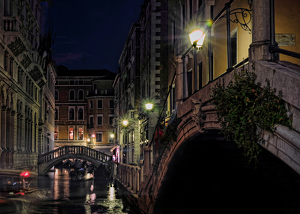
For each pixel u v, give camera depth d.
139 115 33.81
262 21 5.44
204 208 12.80
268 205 9.66
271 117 4.71
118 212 16.25
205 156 11.35
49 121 56.84
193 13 15.63
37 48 40.88
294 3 8.03
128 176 22.53
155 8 28.61
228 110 5.91
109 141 76.44
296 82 4.28
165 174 12.64
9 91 26.78
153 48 28.31
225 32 11.58
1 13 25.58
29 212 9.23
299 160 4.23
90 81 80.00
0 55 24.58
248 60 5.79
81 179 34.25
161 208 13.51
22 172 11.78
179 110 10.81
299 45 8.00
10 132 27.52
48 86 54.00
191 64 16.23
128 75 46.09
